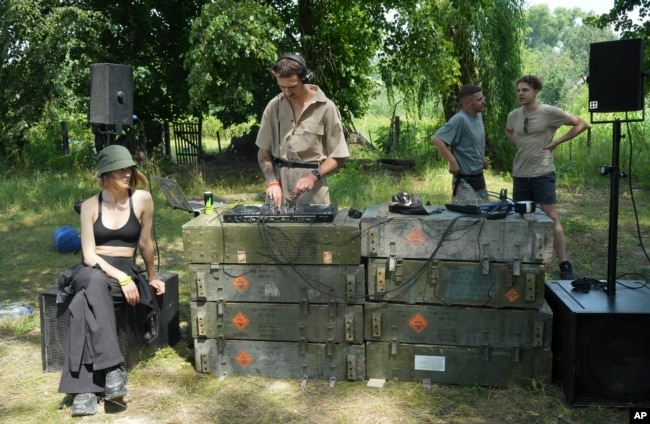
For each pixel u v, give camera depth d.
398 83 14.61
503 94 14.66
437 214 3.98
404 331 3.97
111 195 4.08
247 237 4.00
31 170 14.95
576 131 5.73
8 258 7.40
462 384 3.96
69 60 14.09
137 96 15.93
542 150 5.82
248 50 11.97
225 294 4.08
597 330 3.61
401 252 3.89
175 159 18.11
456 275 3.86
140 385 4.05
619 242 7.68
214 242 4.04
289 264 3.99
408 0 13.84
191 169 15.34
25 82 13.98
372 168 14.78
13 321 5.13
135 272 4.12
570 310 3.66
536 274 3.77
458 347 3.94
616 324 3.60
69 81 14.08
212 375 4.19
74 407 3.65
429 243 3.86
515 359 3.87
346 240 3.91
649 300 3.85
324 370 4.07
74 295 3.91
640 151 14.54
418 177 13.80
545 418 3.57
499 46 14.71
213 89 12.98
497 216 3.81
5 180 12.96
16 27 13.63
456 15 14.53
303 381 4.04
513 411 3.65
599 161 13.84
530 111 5.84
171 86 15.71
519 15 15.08
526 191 5.95
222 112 17.47
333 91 16.48
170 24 15.55
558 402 3.73
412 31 13.83
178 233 8.48
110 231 4.03
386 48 14.73
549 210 5.86
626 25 14.21
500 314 3.86
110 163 3.92
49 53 13.45
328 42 15.53
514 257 3.79
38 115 14.12
